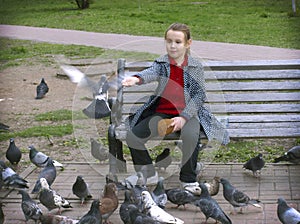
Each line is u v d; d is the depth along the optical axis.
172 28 6.07
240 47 14.52
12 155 7.19
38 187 5.98
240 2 24.55
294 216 5.19
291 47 14.27
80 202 6.06
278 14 20.47
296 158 6.70
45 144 8.17
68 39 17.19
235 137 7.68
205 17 20.64
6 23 21.28
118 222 5.66
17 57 14.75
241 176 6.68
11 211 5.93
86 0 25.03
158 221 5.11
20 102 10.65
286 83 8.23
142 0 27.27
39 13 23.97
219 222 5.50
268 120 7.98
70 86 11.77
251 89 8.24
